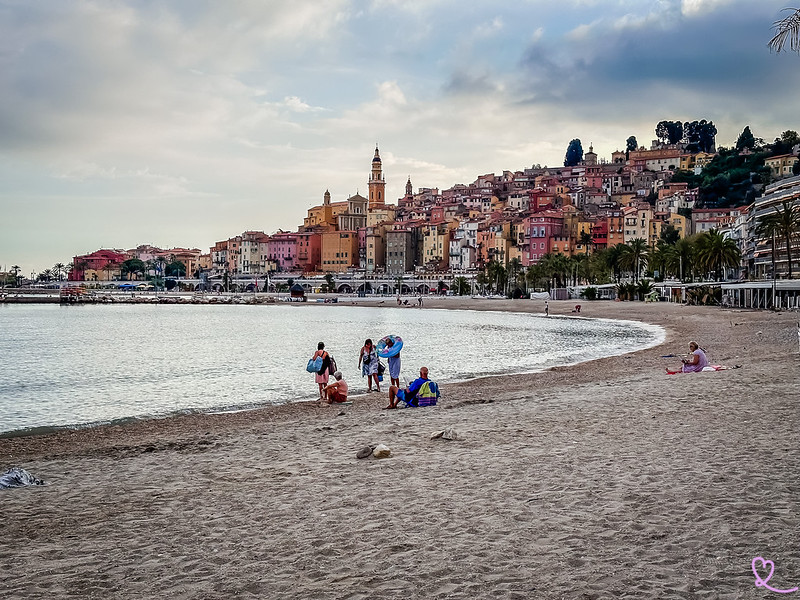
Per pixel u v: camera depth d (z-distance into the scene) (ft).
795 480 36.96
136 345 231.30
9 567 29.68
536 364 146.10
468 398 85.10
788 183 435.94
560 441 50.90
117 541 32.96
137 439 69.56
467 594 24.70
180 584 27.14
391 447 52.65
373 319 418.92
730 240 429.38
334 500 38.27
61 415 94.02
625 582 25.02
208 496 41.06
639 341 212.64
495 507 34.99
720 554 27.22
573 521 32.04
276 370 149.28
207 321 406.82
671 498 34.68
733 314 306.14
